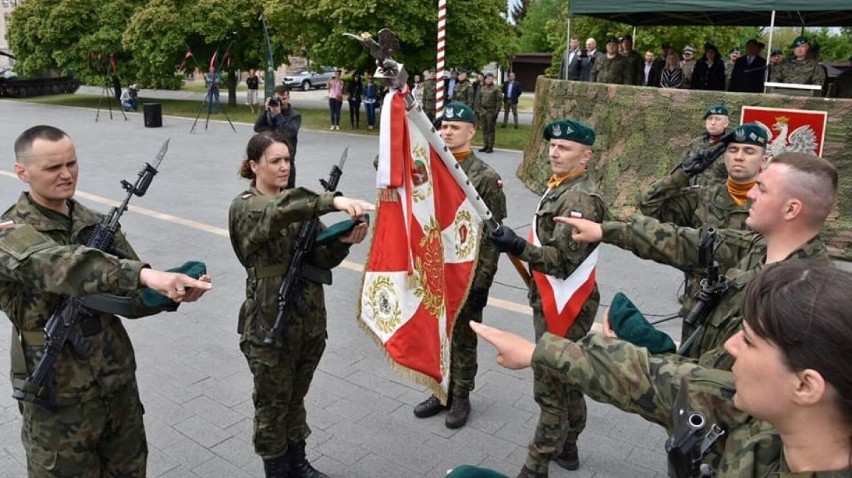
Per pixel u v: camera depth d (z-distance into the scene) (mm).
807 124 8195
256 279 3258
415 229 2885
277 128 10938
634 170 9766
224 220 9398
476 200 3166
